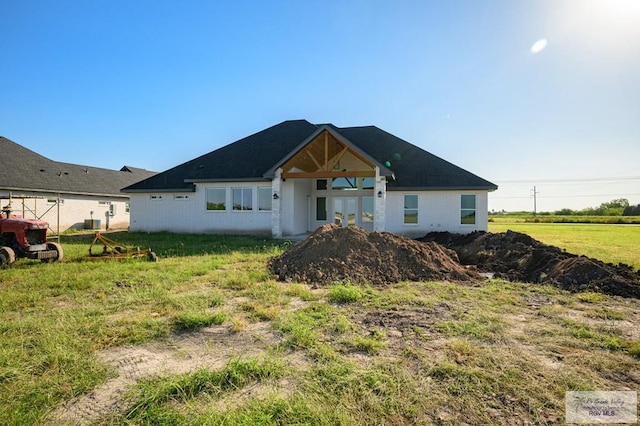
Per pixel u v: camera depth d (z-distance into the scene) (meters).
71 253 11.86
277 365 3.66
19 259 10.26
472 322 5.14
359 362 3.84
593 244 16.56
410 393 3.21
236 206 19.80
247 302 6.07
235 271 8.73
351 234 9.98
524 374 3.60
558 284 7.55
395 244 9.65
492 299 6.53
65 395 3.15
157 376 3.46
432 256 9.38
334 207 21.45
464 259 12.07
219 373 3.44
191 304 5.82
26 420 2.77
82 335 4.52
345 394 3.18
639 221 46.97
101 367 3.66
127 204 30.62
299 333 4.53
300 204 20.23
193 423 2.74
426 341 4.45
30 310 5.60
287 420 2.79
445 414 2.95
